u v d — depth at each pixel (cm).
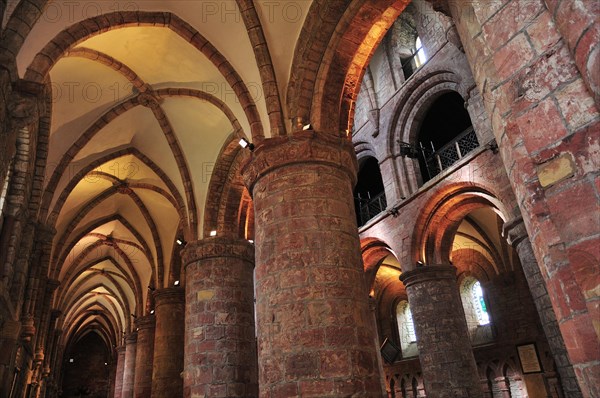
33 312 1267
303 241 775
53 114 1294
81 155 1548
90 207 1928
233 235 1405
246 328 1267
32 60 874
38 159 1179
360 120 2202
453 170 1611
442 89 1800
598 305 286
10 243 982
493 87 393
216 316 1245
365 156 2194
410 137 1923
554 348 1155
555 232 329
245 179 923
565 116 323
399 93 1977
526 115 349
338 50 929
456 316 1520
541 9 351
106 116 1406
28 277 1266
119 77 1337
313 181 827
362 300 768
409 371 2553
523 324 2058
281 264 769
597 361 293
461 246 2459
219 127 1441
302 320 720
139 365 2352
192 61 1215
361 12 895
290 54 984
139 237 2266
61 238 1869
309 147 843
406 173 1898
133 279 2664
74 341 4906
